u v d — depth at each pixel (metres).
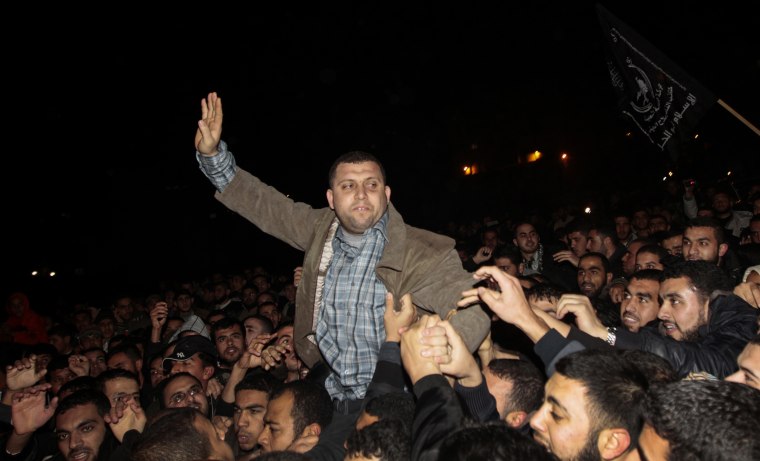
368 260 3.27
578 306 2.96
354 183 3.19
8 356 6.10
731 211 8.10
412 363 2.47
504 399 2.82
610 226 6.98
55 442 4.48
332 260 3.37
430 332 2.47
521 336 4.24
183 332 6.66
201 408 4.24
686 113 4.96
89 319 10.00
